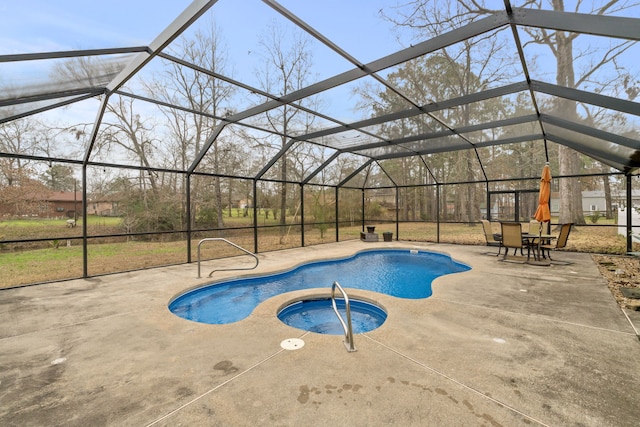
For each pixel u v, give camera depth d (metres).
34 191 10.11
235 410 2.11
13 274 8.58
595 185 12.24
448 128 7.93
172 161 14.09
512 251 9.85
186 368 2.71
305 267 8.38
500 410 2.08
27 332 3.56
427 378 2.49
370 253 10.84
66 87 4.54
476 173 16.03
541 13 3.36
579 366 2.67
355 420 1.99
